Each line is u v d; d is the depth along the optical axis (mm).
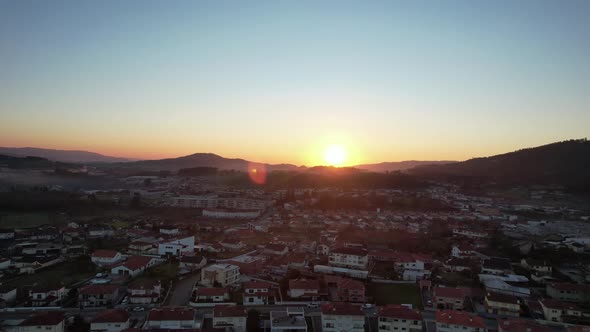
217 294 123125
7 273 148000
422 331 105312
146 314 113312
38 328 96500
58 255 171625
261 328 106188
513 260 176375
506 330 98125
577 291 128000
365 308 120125
